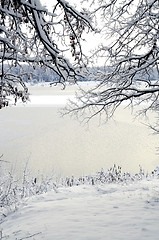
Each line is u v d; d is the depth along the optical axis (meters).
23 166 16.34
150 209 6.88
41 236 5.37
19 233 5.91
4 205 8.91
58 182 14.32
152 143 25.53
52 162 18.84
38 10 3.10
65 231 5.53
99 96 10.29
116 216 6.45
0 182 9.30
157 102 10.82
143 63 9.62
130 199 8.33
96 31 3.67
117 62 9.52
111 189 11.05
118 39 9.27
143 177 15.08
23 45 3.50
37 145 23.52
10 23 3.50
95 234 5.22
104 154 22.03
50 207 8.07
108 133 30.11
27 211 8.02
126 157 21.25
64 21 3.44
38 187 12.15
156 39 8.59
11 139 25.20
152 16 8.54
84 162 19.53
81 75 3.76
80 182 14.02
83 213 7.00
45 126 33.44
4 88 3.84
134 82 10.31
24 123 35.34
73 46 3.65
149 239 4.76
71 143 25.22
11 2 3.02
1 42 3.35
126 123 35.50
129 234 5.09
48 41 3.35
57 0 3.34
